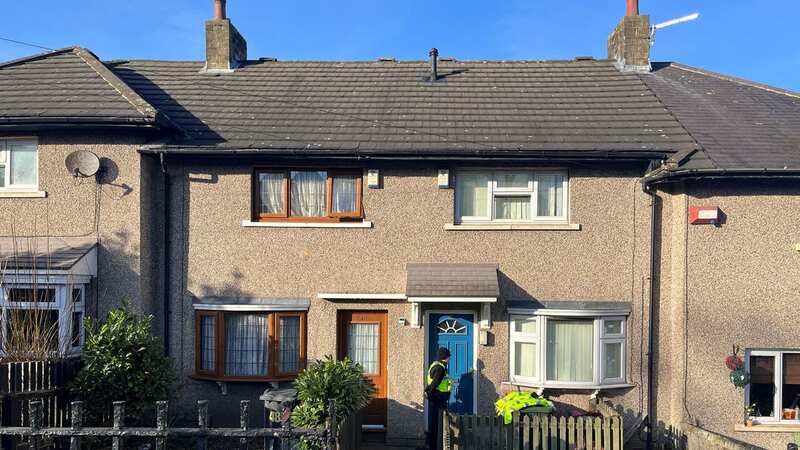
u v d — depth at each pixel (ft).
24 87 37.96
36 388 27.96
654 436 35.09
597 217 35.83
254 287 36.35
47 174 35.68
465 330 36.04
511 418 29.71
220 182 36.65
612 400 35.17
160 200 36.94
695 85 44.96
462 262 36.06
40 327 32.22
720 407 33.58
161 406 18.85
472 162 35.83
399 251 36.24
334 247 36.35
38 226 35.65
